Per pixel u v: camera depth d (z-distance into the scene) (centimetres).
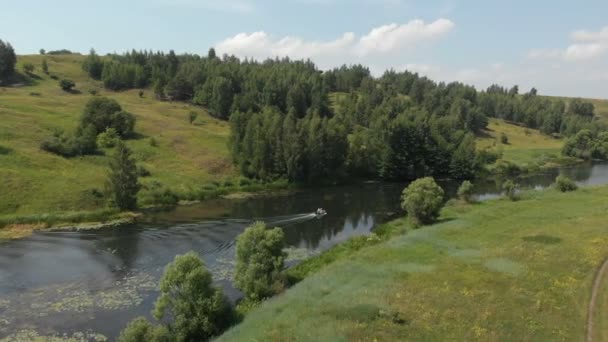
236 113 11038
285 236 6212
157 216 7244
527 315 3134
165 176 9269
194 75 17575
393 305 3353
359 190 10100
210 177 9775
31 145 8994
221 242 5841
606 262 4150
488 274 3950
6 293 4141
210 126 13762
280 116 11356
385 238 5809
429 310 3247
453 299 3434
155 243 5775
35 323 3556
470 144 12450
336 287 3825
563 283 3662
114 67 18175
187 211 7650
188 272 3266
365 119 16162
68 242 5778
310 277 4175
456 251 4759
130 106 14700
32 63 19312
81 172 8419
